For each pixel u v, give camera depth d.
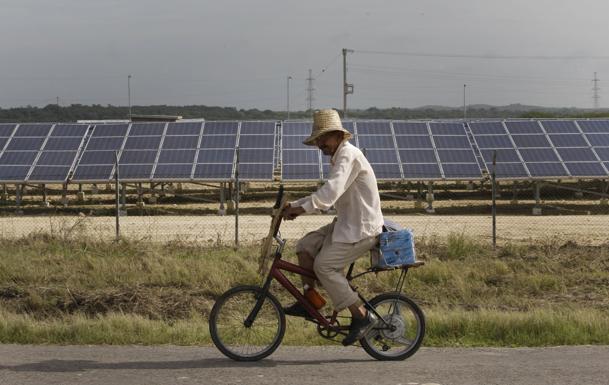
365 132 27.30
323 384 5.95
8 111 106.44
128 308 10.20
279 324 6.92
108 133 27.75
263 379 6.11
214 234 19.05
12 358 6.91
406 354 6.92
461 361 6.84
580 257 14.07
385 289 11.59
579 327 8.21
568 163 25.19
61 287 11.20
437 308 9.99
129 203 27.62
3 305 10.43
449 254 14.45
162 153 26.17
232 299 7.89
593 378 6.16
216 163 25.36
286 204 6.63
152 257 13.39
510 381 6.06
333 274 6.64
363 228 6.59
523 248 14.94
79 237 15.40
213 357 6.98
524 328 8.11
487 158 26.00
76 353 7.16
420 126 27.78
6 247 14.45
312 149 26.33
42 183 24.83
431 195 24.67
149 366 6.59
